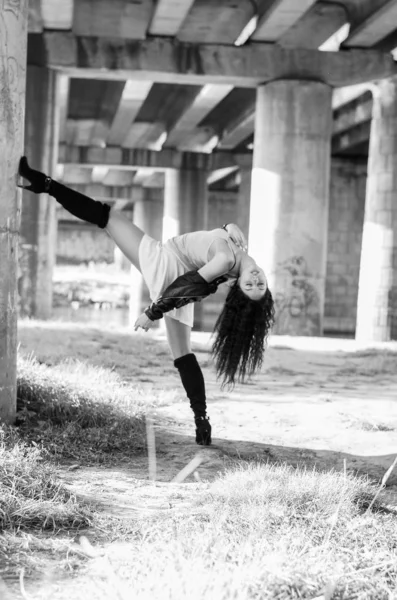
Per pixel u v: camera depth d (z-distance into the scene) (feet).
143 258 24.70
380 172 113.29
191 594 12.57
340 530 18.33
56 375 35.42
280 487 20.66
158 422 32.55
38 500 19.35
